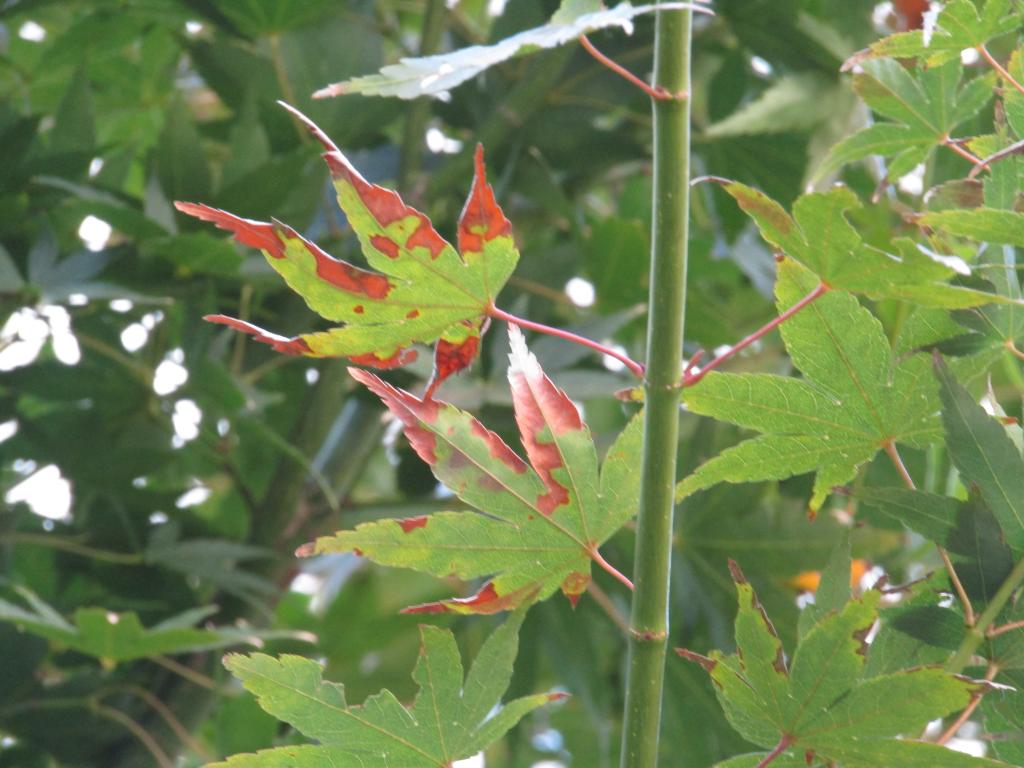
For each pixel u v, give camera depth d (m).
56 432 0.97
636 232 0.99
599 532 0.58
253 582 0.95
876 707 0.56
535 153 1.04
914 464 0.81
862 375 0.59
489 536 0.58
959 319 0.59
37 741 0.91
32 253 0.88
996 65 0.59
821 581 0.59
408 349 0.58
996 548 0.57
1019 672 0.58
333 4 1.03
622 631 1.02
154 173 0.91
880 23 1.00
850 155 0.65
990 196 0.59
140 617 0.98
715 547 0.88
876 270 0.55
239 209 0.92
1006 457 0.57
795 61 0.99
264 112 1.04
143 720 0.93
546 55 1.02
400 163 1.04
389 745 0.58
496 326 0.96
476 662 0.58
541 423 0.58
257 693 0.57
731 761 0.59
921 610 0.58
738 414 0.60
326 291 0.57
